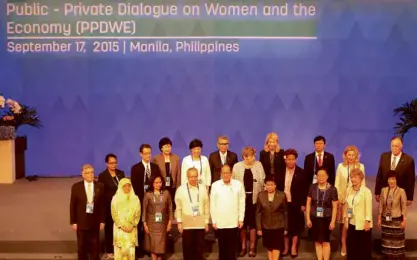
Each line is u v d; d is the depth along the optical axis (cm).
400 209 801
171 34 1223
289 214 827
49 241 843
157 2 1218
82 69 1230
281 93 1237
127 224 768
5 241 841
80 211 780
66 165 1252
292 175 827
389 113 1242
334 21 1225
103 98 1238
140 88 1235
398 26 1229
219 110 1239
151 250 795
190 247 798
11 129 1180
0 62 1227
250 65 1231
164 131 1245
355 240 803
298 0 1220
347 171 830
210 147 1246
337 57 1231
